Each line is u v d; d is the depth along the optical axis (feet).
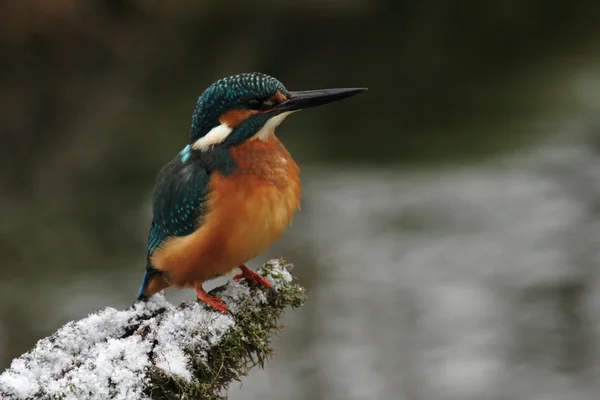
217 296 16.07
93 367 13.56
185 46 74.59
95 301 41.96
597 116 70.95
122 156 61.87
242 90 17.49
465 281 44.45
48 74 67.31
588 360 36.55
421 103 77.36
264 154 17.34
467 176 60.03
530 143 66.18
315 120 74.28
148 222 51.55
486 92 79.56
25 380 13.21
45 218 52.13
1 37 65.57
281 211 17.31
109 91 69.10
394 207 56.13
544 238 49.24
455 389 34.99
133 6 71.61
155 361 13.88
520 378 35.53
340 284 44.60
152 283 19.38
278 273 16.76
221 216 16.98
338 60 82.07
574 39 90.89
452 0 87.40
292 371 36.24
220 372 14.83
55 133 64.64
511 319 40.45
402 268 46.88
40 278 44.80
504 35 89.20
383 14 85.56
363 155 65.98
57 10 66.69
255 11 77.15
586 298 42.09
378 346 37.65
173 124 66.28
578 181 58.23
